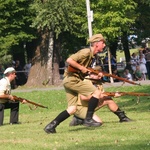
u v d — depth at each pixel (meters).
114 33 42.94
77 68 14.96
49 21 42.56
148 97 28.81
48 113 25.73
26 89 41.75
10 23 44.19
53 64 44.91
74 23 44.19
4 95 19.61
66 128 16.19
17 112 20.06
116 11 42.47
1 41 44.22
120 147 12.10
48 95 33.72
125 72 43.56
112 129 15.23
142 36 56.69
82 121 16.70
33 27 43.97
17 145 13.24
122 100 28.41
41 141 13.66
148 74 44.91
